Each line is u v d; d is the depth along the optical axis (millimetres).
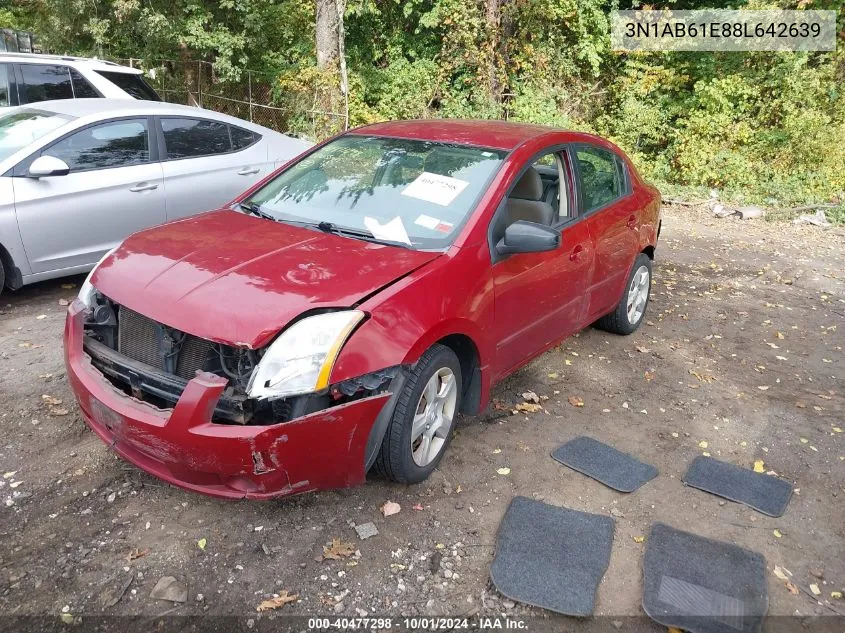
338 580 2830
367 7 14719
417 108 14289
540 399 4469
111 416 2898
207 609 2654
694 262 8188
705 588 2896
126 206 5848
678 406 4516
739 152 13156
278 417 2805
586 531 3188
